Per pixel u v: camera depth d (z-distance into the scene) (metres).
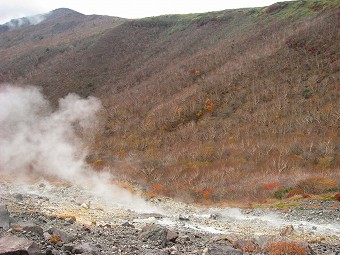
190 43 119.69
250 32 101.25
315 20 81.12
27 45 188.38
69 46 151.62
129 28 149.00
